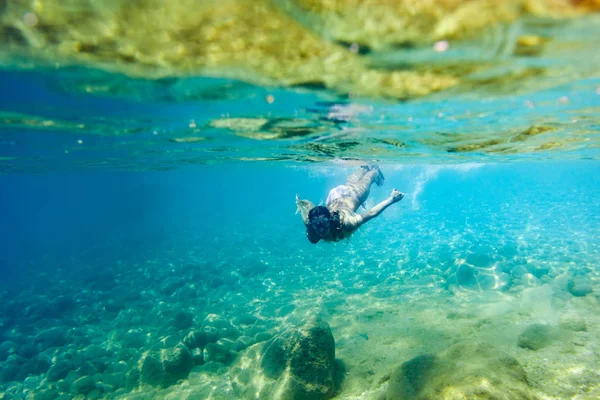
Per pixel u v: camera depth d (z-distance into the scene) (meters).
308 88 1.67
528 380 1.83
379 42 1.10
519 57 1.21
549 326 2.35
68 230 21.48
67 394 2.78
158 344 3.23
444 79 1.49
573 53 1.17
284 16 0.99
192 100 1.96
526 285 3.59
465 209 11.48
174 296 5.02
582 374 1.83
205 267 6.53
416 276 4.62
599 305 2.78
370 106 2.00
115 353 3.42
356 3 0.88
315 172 12.05
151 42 1.21
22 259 11.12
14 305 5.59
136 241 11.62
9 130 2.88
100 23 1.08
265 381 2.31
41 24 1.09
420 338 2.72
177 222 17.70
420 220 9.61
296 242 8.42
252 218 16.53
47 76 1.57
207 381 2.63
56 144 3.75
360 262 5.80
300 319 3.63
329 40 1.12
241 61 1.36
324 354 2.28
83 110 2.20
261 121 2.51
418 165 8.09
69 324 4.40
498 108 2.04
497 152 4.42
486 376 1.61
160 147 4.12
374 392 2.14
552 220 7.73
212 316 4.04
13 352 3.70
